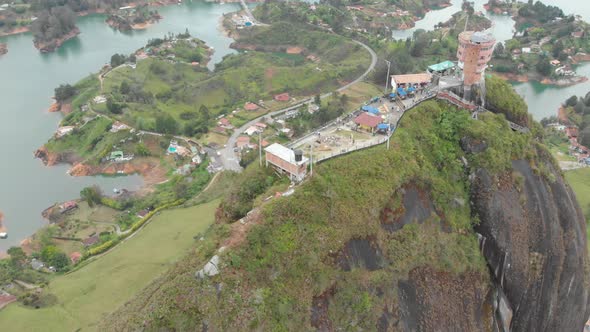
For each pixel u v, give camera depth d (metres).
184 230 108.69
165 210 122.94
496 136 72.94
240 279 47.12
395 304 56.06
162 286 48.44
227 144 161.50
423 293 59.59
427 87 87.81
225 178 134.00
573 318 77.50
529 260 71.00
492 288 70.25
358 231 55.50
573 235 76.00
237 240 49.28
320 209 54.31
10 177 151.00
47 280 97.00
